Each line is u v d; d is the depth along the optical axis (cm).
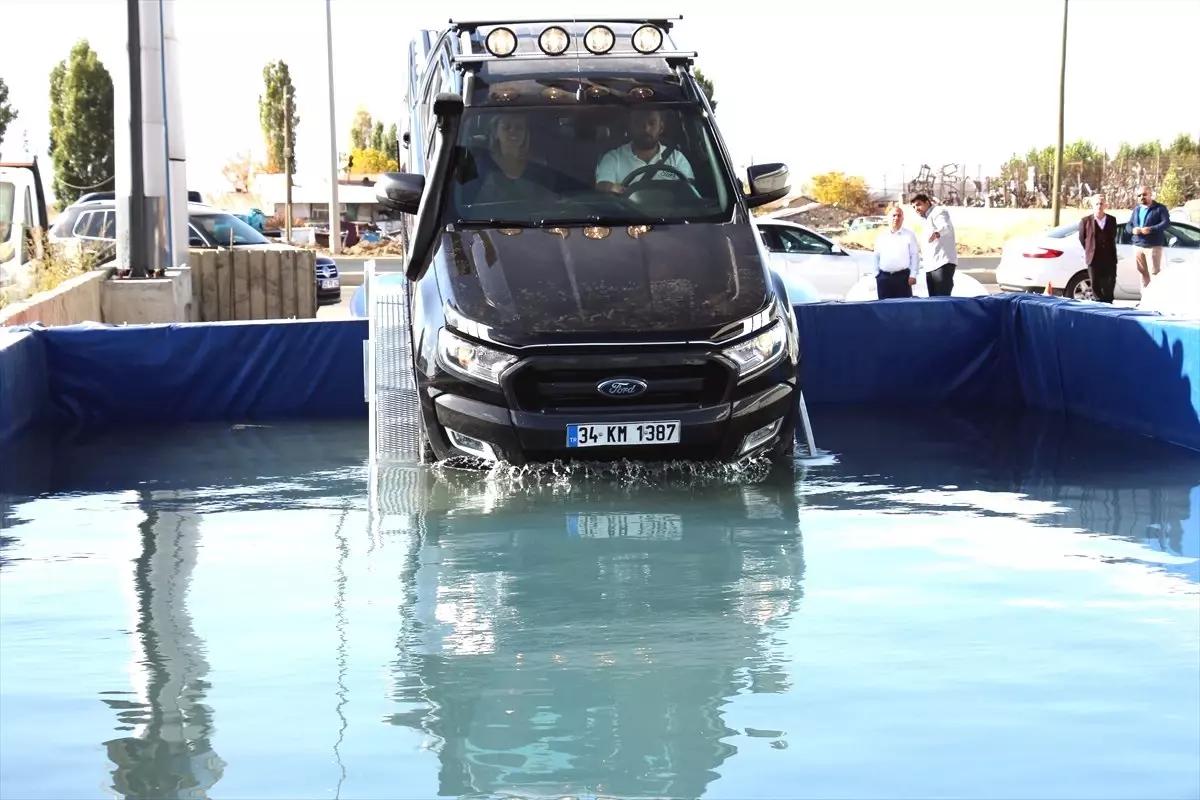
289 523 614
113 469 752
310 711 376
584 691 391
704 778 328
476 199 759
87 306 1363
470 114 788
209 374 954
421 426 730
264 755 345
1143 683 394
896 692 388
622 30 884
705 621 461
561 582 511
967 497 661
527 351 660
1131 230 1955
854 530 592
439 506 642
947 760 339
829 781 327
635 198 764
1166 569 522
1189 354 794
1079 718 367
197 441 850
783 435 707
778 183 793
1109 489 679
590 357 661
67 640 442
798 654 424
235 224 2136
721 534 585
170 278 1524
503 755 343
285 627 456
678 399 675
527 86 805
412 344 719
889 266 1339
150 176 1556
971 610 470
